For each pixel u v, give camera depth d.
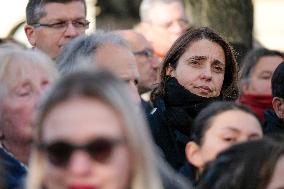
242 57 11.56
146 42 9.73
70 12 8.41
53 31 8.42
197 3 11.55
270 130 8.10
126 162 4.62
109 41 6.89
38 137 4.67
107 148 4.61
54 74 5.93
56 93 4.62
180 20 10.98
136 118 4.65
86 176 4.60
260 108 9.57
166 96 7.69
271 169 5.18
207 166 5.50
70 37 8.40
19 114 5.88
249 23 11.79
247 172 5.19
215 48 7.80
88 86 4.61
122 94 4.64
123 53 6.96
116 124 4.61
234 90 7.94
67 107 4.61
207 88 7.71
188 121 7.49
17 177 5.79
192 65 7.75
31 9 8.51
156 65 9.77
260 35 18.03
